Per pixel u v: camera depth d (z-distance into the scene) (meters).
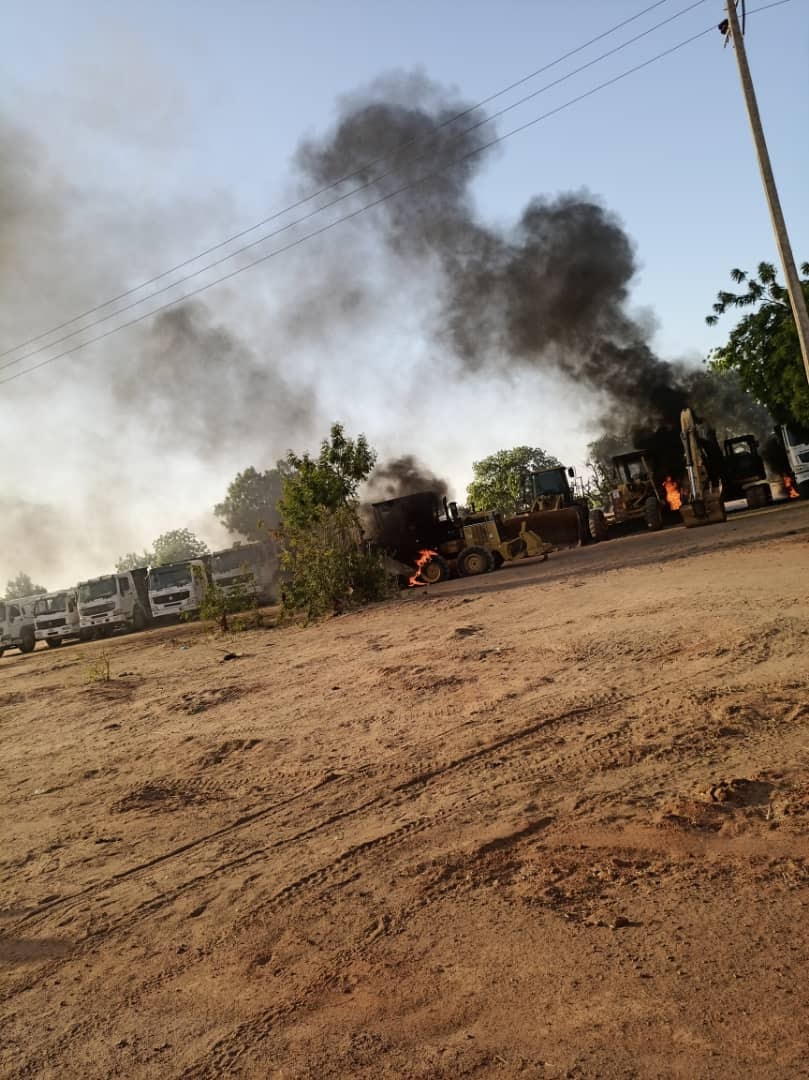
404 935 3.70
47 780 8.22
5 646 38.44
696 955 3.08
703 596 11.30
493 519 26.72
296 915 4.14
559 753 5.87
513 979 3.16
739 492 32.03
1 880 5.53
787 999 2.73
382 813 5.41
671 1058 2.55
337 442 21.27
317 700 9.61
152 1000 3.59
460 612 15.55
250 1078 2.87
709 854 3.91
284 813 5.82
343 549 21.30
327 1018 3.16
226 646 18.59
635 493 32.09
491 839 4.55
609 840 4.26
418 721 7.67
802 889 3.43
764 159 16.48
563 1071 2.58
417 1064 2.76
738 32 16.55
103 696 13.37
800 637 7.82
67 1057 3.25
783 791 4.47
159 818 6.25
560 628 11.10
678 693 6.75
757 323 29.30
